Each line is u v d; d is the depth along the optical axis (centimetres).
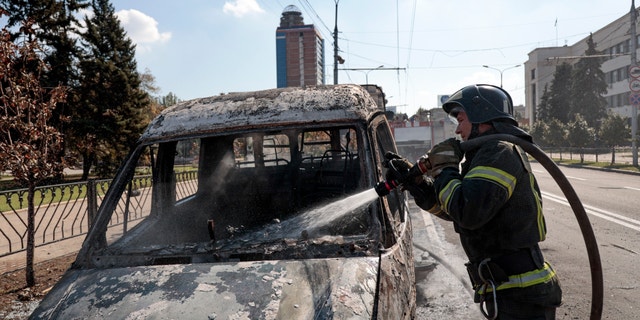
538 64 8006
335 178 382
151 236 289
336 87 293
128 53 3247
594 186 1502
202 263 214
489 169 182
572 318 411
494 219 194
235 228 347
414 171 201
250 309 182
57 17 2852
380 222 231
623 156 3531
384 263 207
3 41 534
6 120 536
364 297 186
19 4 2681
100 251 239
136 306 191
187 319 181
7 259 670
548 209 1037
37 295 502
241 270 204
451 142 198
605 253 633
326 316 176
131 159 276
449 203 184
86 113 2950
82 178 3055
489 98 205
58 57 2800
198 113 282
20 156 530
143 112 3325
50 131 577
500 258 197
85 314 192
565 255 625
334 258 209
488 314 203
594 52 5644
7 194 611
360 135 255
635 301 450
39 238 807
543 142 4662
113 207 261
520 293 192
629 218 892
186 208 347
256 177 393
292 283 193
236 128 262
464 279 504
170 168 336
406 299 219
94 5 3200
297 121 259
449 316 410
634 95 2297
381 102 488
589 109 5606
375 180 242
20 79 560
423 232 780
